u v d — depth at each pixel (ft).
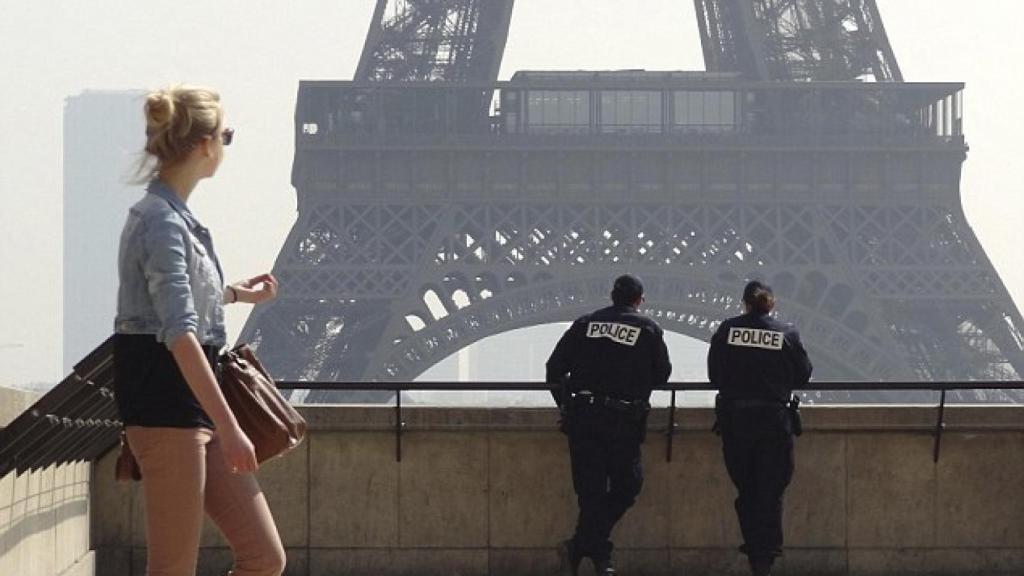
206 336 46.32
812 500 100.07
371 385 96.89
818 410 99.91
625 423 92.53
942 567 100.12
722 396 93.91
